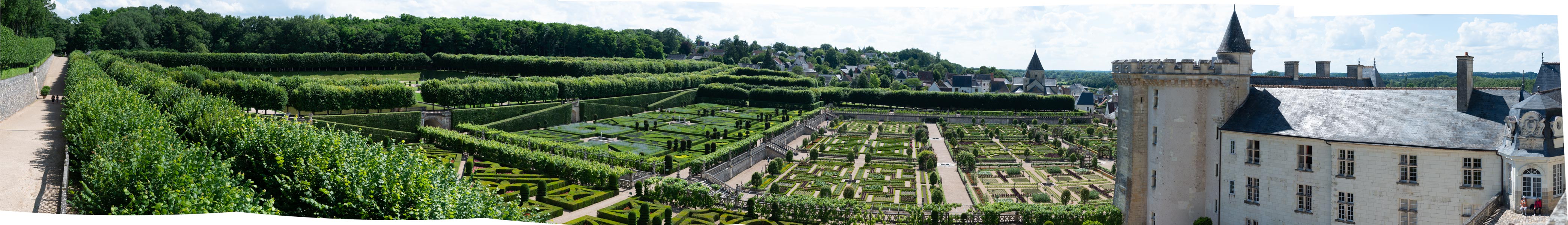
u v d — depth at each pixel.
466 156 128.75
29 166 79.56
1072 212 85.19
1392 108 65.19
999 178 134.75
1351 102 67.81
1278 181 69.38
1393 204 62.69
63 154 87.12
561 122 196.50
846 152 159.50
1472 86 62.06
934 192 107.25
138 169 58.03
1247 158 71.88
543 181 96.75
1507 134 57.12
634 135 177.62
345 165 65.12
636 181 105.81
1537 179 55.81
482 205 66.31
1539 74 62.03
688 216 90.94
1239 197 72.62
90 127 82.75
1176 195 76.62
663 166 122.75
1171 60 75.00
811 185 122.56
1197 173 76.06
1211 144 75.25
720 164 130.38
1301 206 68.31
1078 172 137.62
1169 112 75.88
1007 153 167.12
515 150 120.31
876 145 176.12
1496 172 58.53
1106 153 154.00
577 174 107.38
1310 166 67.62
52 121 118.19
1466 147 58.97
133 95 115.81
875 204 97.81
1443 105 63.28
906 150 169.75
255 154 77.06
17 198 66.75
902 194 115.88
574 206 93.75
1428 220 61.44
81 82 135.62
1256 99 74.31
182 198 54.31
